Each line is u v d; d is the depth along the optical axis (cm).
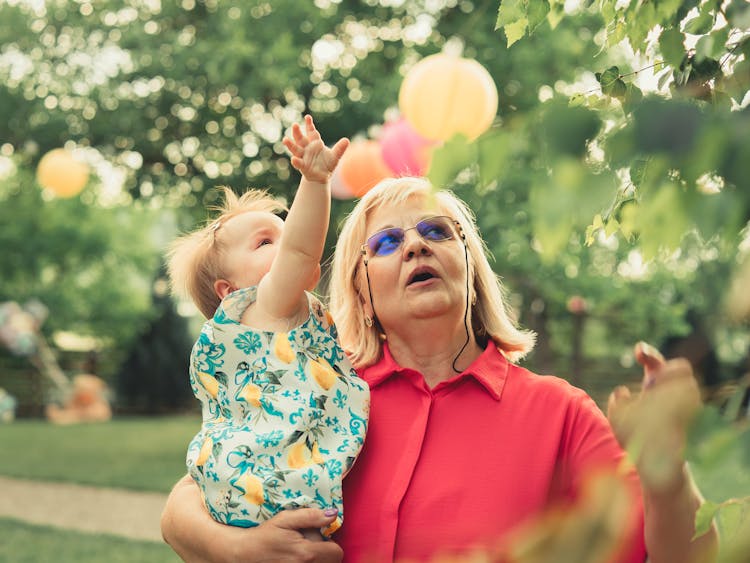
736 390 89
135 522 905
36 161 1522
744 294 75
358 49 1430
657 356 123
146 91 1480
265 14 1371
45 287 2734
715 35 142
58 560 721
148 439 1722
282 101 1402
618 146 70
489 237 1148
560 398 215
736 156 66
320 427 216
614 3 168
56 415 2195
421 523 207
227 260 243
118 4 1507
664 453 87
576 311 1579
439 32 1320
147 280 3175
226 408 224
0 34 1512
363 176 698
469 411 217
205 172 1479
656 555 167
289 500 208
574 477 206
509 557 85
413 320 222
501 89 1147
